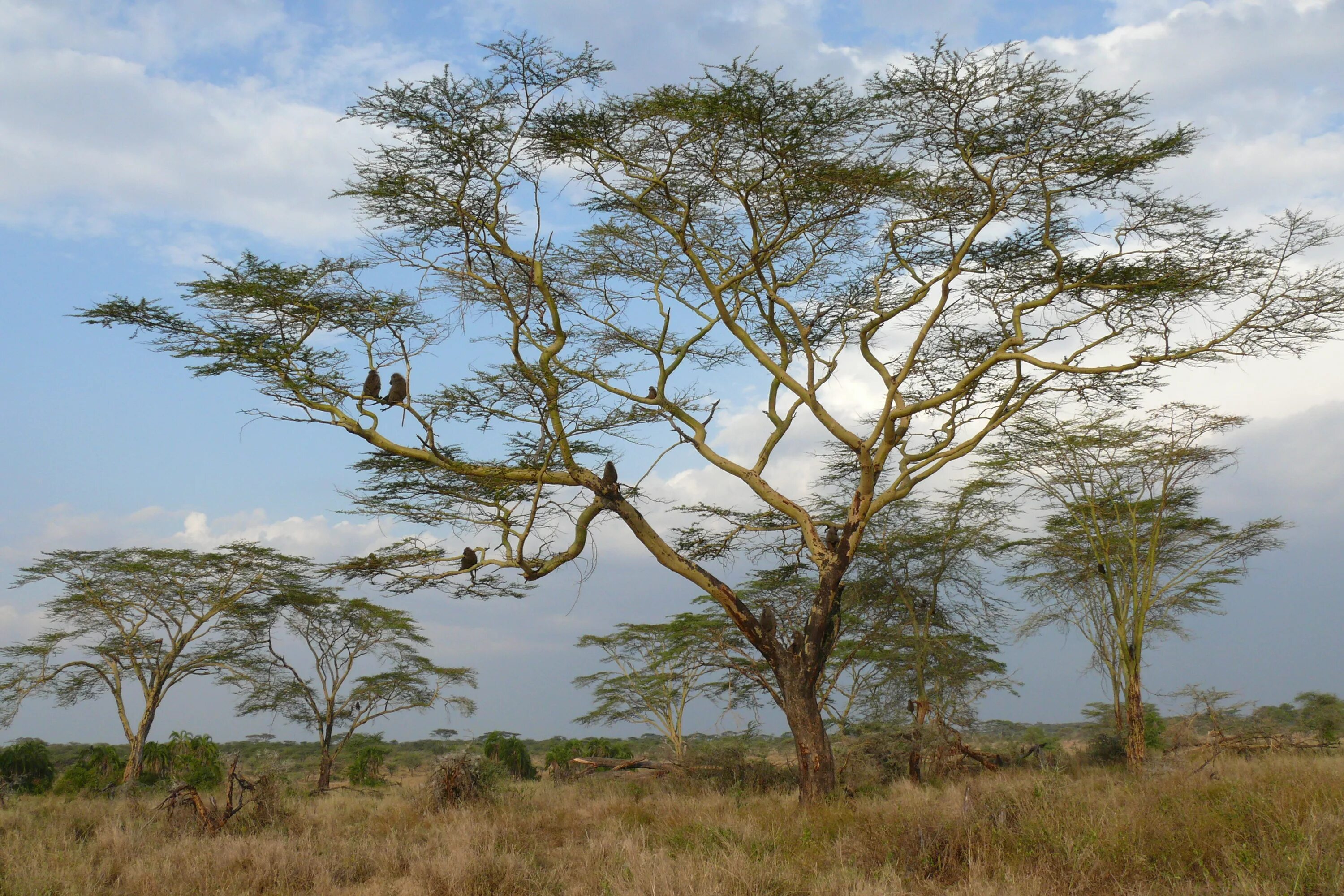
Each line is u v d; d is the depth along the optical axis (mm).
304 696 26281
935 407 15500
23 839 11828
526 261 14773
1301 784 10117
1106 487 19969
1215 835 8008
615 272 16766
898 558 20672
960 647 20562
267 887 9289
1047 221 13594
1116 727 20281
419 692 27766
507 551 14445
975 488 20281
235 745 31125
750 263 15461
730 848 9070
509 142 13648
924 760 18547
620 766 20609
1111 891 7094
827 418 14844
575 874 9266
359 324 14203
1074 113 12453
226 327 13648
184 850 10656
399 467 14961
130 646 25328
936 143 13312
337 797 19953
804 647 14531
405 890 8711
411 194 13680
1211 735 18125
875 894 7047
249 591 26344
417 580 14453
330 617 26453
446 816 14094
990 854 8078
